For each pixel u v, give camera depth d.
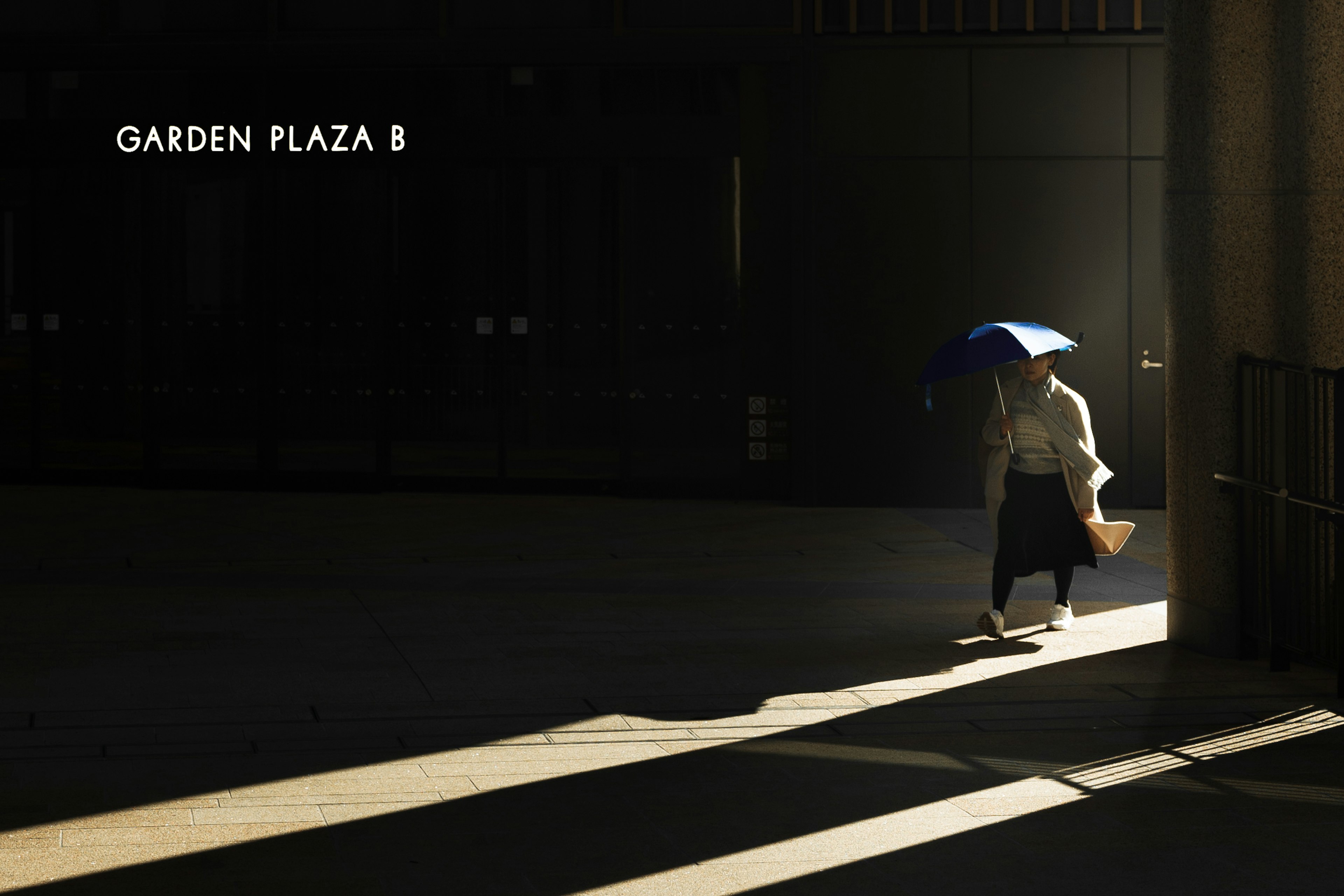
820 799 6.28
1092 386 15.70
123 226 17.17
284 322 17.00
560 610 10.46
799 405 15.95
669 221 16.42
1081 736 7.27
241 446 17.14
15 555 12.77
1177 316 9.20
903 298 15.75
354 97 16.72
